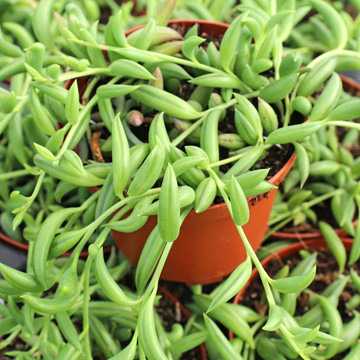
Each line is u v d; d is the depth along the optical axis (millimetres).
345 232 522
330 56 426
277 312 349
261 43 396
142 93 391
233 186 344
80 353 379
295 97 414
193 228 402
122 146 361
